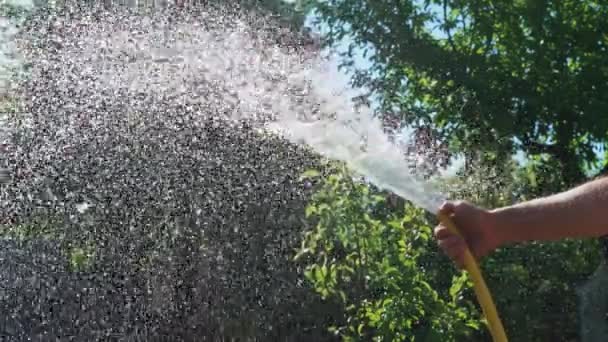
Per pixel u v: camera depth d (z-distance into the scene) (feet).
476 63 18.63
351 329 13.51
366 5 17.38
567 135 18.93
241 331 14.06
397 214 13.94
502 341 5.51
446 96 18.44
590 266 15.94
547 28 19.12
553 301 15.85
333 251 14.14
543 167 18.02
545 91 18.75
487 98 18.57
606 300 15.48
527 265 15.83
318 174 12.91
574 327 15.62
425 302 13.32
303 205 13.69
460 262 5.63
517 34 19.29
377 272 13.25
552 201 5.57
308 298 14.17
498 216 5.61
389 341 13.17
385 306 13.23
